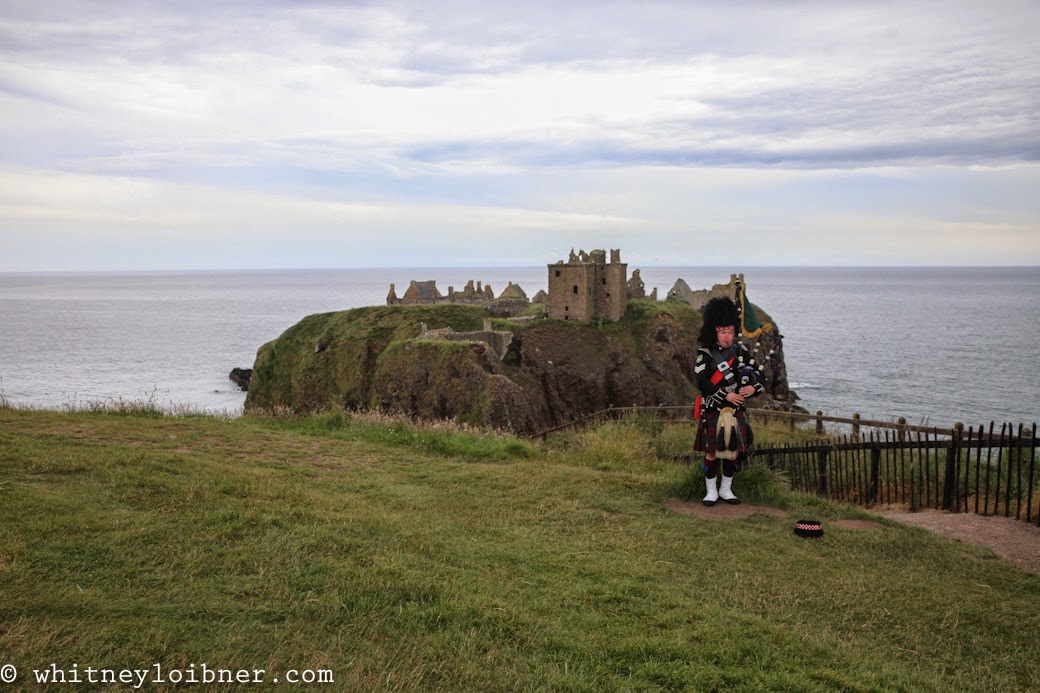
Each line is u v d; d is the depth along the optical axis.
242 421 15.83
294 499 8.91
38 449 10.10
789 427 15.59
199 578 6.25
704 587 7.18
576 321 82.19
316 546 7.25
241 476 9.76
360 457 12.61
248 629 5.43
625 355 79.62
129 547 6.69
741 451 10.13
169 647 5.04
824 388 80.31
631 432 15.80
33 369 104.56
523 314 92.00
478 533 8.52
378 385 66.75
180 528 7.34
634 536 8.62
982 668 5.76
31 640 4.86
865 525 9.49
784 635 5.99
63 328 170.75
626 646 5.66
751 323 10.67
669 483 10.85
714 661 5.53
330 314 88.56
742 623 6.26
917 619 6.62
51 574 5.97
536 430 62.69
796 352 112.38
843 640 6.13
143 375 101.44
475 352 63.56
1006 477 11.40
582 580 7.11
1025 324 155.50
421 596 6.35
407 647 5.43
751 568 7.70
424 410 62.41
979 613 6.70
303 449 12.85
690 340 84.25
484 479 11.23
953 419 61.66
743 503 10.34
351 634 5.57
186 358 120.00
